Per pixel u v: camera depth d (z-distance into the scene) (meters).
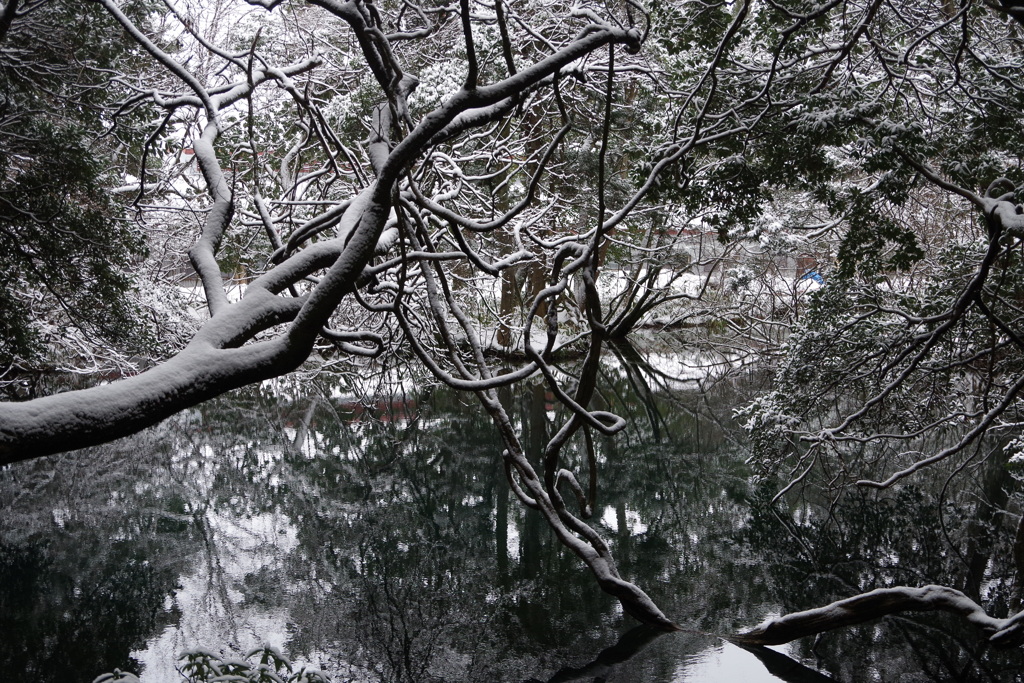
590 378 7.60
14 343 13.58
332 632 9.55
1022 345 10.05
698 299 27.27
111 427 4.20
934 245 18.66
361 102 16.89
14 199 12.77
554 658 8.84
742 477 15.68
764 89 10.18
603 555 9.62
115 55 14.77
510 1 15.58
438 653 8.98
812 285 27.12
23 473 15.91
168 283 20.72
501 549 12.40
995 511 13.59
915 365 11.41
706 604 10.30
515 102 5.45
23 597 10.54
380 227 4.73
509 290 25.34
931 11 11.93
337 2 5.40
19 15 11.67
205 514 13.75
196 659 6.89
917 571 11.30
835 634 9.41
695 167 11.09
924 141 10.16
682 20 10.89
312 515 13.79
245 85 7.97
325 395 22.61
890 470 15.81
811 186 11.41
